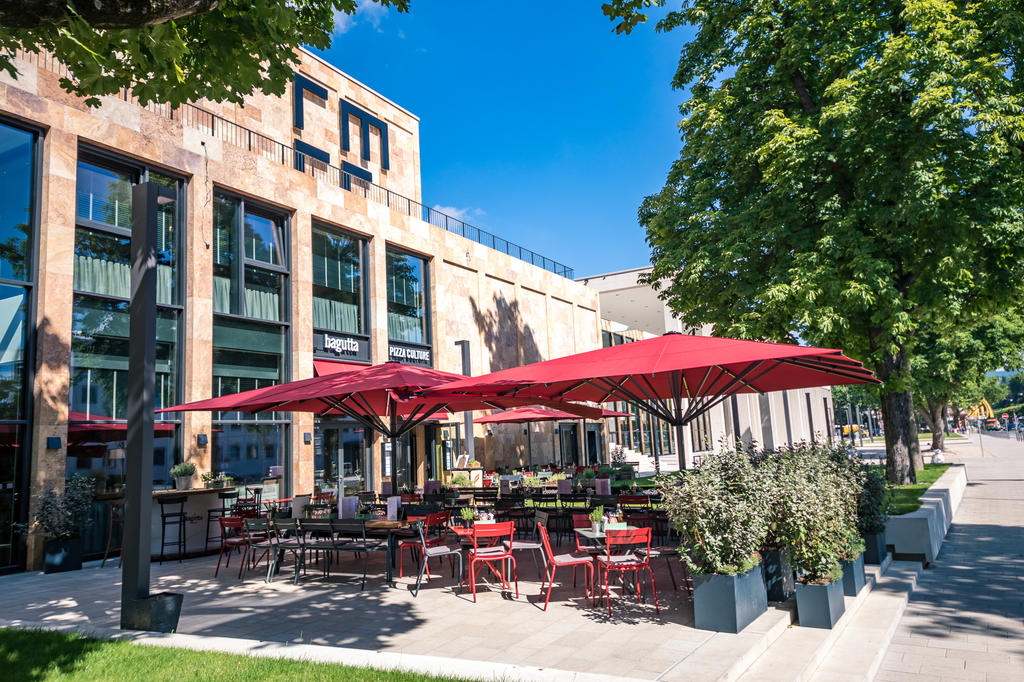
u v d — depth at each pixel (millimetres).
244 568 11273
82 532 13250
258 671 5023
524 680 4656
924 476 21609
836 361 8773
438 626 7121
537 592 8766
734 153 18234
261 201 18750
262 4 6012
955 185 14703
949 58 14055
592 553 8773
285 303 19453
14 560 12070
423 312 26016
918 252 15703
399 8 8914
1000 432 92750
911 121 14742
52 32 5508
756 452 8352
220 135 19047
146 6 4129
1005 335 32156
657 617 7141
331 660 5281
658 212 19609
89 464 13758
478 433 28609
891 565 10359
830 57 16125
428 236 25875
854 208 15484
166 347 15789
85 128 13984
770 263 17359
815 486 7168
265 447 18234
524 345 32406
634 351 8734
